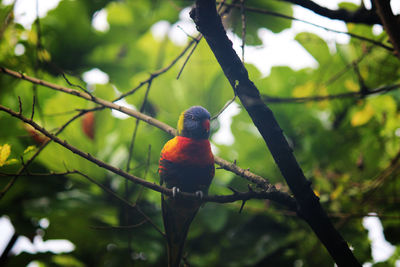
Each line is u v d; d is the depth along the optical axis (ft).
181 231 24.23
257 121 16.47
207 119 24.71
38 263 30.63
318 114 31.48
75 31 29.71
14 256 27.50
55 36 29.68
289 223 28.58
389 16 18.25
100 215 25.98
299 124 30.53
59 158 26.43
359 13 20.58
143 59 34.53
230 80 16.62
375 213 25.18
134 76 32.55
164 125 23.62
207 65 30.68
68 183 28.12
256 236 28.71
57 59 29.89
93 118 27.91
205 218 27.22
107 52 31.27
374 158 28.89
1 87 27.30
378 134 28.91
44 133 17.53
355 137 29.48
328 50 28.78
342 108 29.94
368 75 27.78
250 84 16.49
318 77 29.96
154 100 31.48
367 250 27.35
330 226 16.98
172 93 31.27
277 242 27.73
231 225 29.25
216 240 28.99
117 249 28.22
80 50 30.42
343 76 28.91
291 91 31.37
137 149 28.60
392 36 18.51
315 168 28.35
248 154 30.12
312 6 20.77
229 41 15.87
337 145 29.43
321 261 26.35
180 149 23.84
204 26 15.46
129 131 29.37
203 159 23.93
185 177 24.09
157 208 28.63
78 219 25.70
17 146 25.76
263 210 26.55
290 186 16.89
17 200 27.48
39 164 27.45
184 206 23.65
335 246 16.90
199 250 28.99
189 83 30.99
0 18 25.82
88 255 28.37
